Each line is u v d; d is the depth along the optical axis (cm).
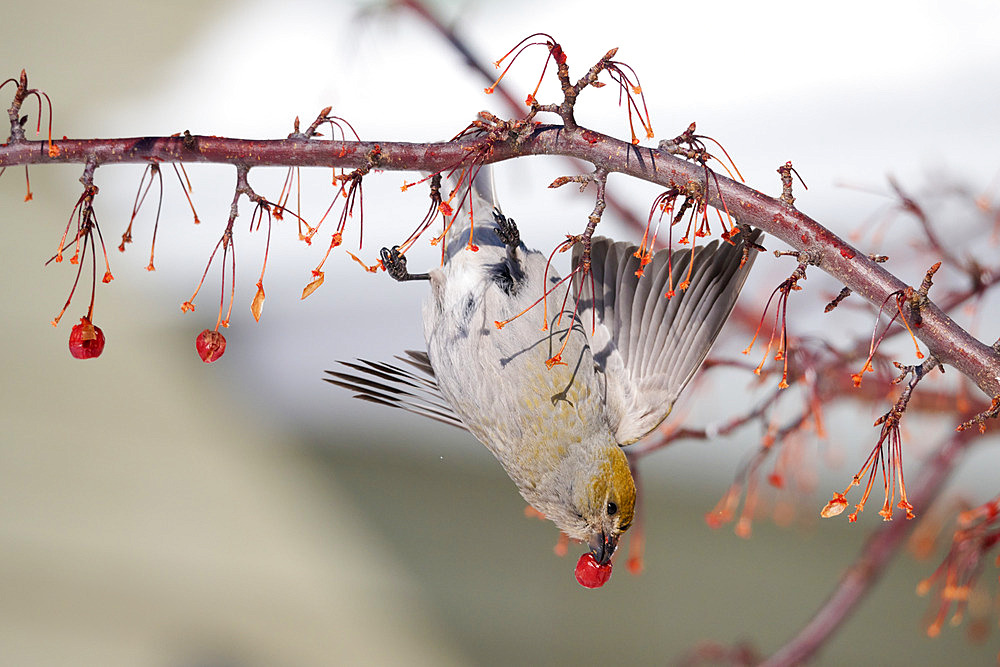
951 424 662
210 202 1526
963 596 611
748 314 771
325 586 1277
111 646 1201
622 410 737
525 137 512
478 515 1325
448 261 704
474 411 705
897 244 700
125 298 1571
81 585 1281
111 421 1436
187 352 1509
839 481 932
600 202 504
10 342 1537
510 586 1242
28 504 1348
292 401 1411
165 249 1541
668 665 1084
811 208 1049
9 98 1705
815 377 658
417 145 514
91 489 1387
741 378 780
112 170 1623
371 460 1380
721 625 1108
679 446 1136
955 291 635
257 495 1383
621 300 757
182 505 1365
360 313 1344
